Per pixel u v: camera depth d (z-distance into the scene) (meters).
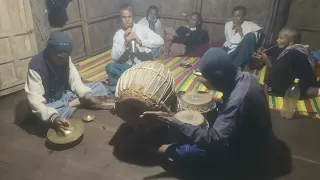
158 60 4.39
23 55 3.37
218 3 4.62
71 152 2.24
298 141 2.33
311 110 2.80
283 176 1.95
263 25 4.19
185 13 4.96
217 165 1.96
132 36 3.41
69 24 4.19
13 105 3.04
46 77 2.40
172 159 2.03
